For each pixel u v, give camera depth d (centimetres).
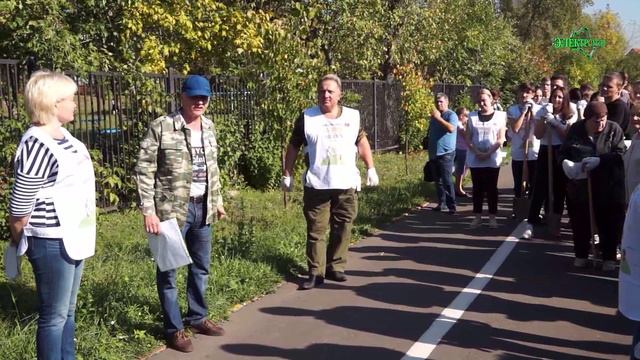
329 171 604
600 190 641
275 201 1020
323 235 620
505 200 1119
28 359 425
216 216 486
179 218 453
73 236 363
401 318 538
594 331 510
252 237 707
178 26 1066
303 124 607
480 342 488
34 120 358
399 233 846
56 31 860
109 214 894
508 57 2875
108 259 650
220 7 1117
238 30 1090
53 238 358
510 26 3108
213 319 521
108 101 906
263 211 926
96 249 686
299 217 887
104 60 938
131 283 567
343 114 611
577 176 639
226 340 490
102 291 538
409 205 1026
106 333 471
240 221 779
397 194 1084
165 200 448
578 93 929
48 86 354
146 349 463
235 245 689
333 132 605
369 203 994
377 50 1780
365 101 1752
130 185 927
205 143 467
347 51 1683
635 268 369
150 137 443
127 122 938
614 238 654
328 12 1582
